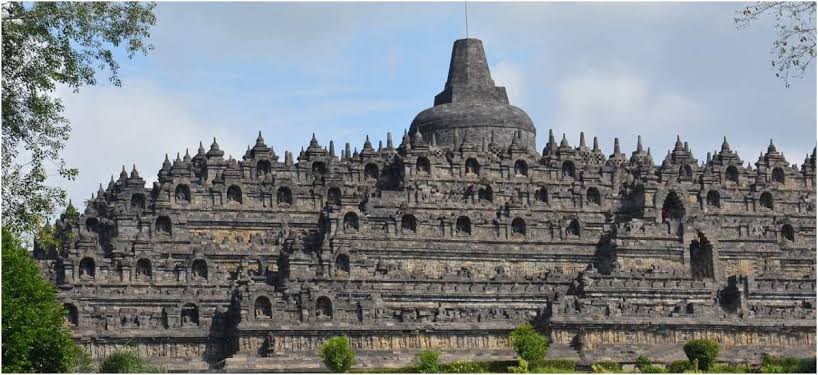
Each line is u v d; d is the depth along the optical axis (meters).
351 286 189.25
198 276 192.25
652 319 184.12
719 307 188.88
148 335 178.50
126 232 198.38
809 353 184.25
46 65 125.06
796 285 194.88
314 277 189.75
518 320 184.62
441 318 182.25
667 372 166.88
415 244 199.75
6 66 124.06
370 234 198.62
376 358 175.88
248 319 177.00
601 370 168.62
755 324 186.38
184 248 199.50
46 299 142.75
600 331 182.62
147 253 191.38
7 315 132.75
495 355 178.75
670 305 192.00
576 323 181.88
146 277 190.38
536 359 170.25
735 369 170.25
